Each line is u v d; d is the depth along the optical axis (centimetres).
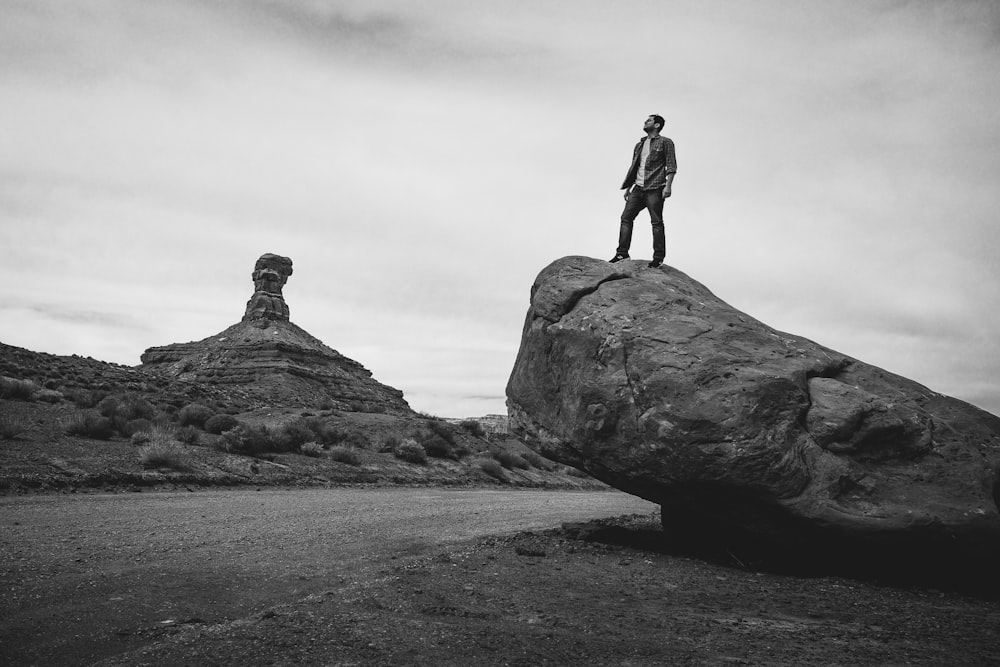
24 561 684
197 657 426
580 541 1012
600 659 463
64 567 664
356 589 618
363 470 2577
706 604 667
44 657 419
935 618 656
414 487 2430
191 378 7488
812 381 873
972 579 797
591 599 649
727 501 849
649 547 1003
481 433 4653
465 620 538
